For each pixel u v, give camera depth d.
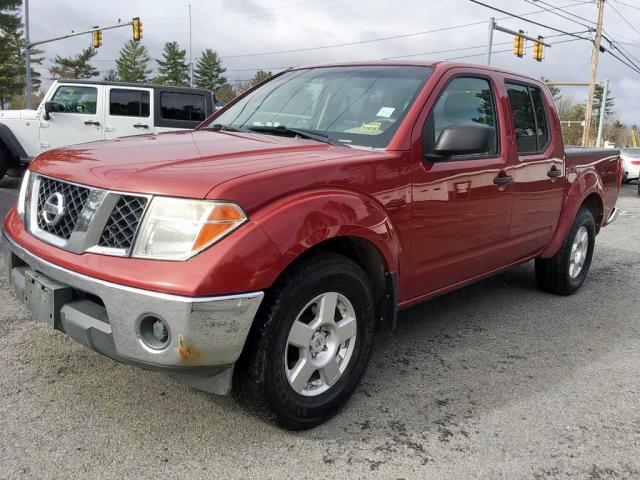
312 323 2.91
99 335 2.58
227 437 2.87
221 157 2.94
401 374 3.69
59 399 3.13
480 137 3.27
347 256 3.24
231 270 2.44
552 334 4.56
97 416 2.99
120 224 2.57
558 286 5.48
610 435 3.09
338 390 3.09
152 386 3.31
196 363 2.47
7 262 3.20
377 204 3.12
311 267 2.79
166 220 2.49
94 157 2.96
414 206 3.36
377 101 3.64
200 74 87.56
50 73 77.44
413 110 3.45
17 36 57.50
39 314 2.84
